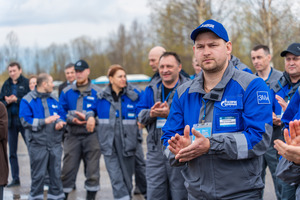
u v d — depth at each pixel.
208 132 2.72
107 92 5.75
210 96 2.74
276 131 4.84
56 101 6.25
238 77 2.74
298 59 4.65
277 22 14.96
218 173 2.70
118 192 5.61
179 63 4.76
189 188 2.88
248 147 2.58
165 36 20.94
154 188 4.63
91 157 6.25
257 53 5.52
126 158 5.73
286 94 4.80
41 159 6.00
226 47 2.78
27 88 7.98
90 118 5.96
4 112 4.64
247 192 2.72
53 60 40.38
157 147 4.65
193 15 19.56
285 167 2.79
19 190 7.21
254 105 2.65
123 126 5.71
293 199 4.54
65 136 6.41
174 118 2.98
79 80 6.56
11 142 7.61
